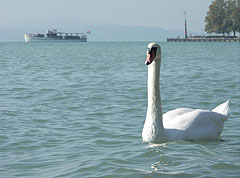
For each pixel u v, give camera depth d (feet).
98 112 50.42
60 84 78.07
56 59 177.99
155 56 33.68
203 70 108.88
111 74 99.14
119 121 45.19
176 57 192.13
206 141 35.70
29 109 52.42
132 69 114.93
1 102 57.93
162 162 28.68
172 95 63.31
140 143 34.81
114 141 35.96
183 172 26.25
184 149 32.22
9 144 35.35
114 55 223.51
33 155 31.76
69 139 37.01
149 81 34.60
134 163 28.63
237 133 39.40
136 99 60.03
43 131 40.32
